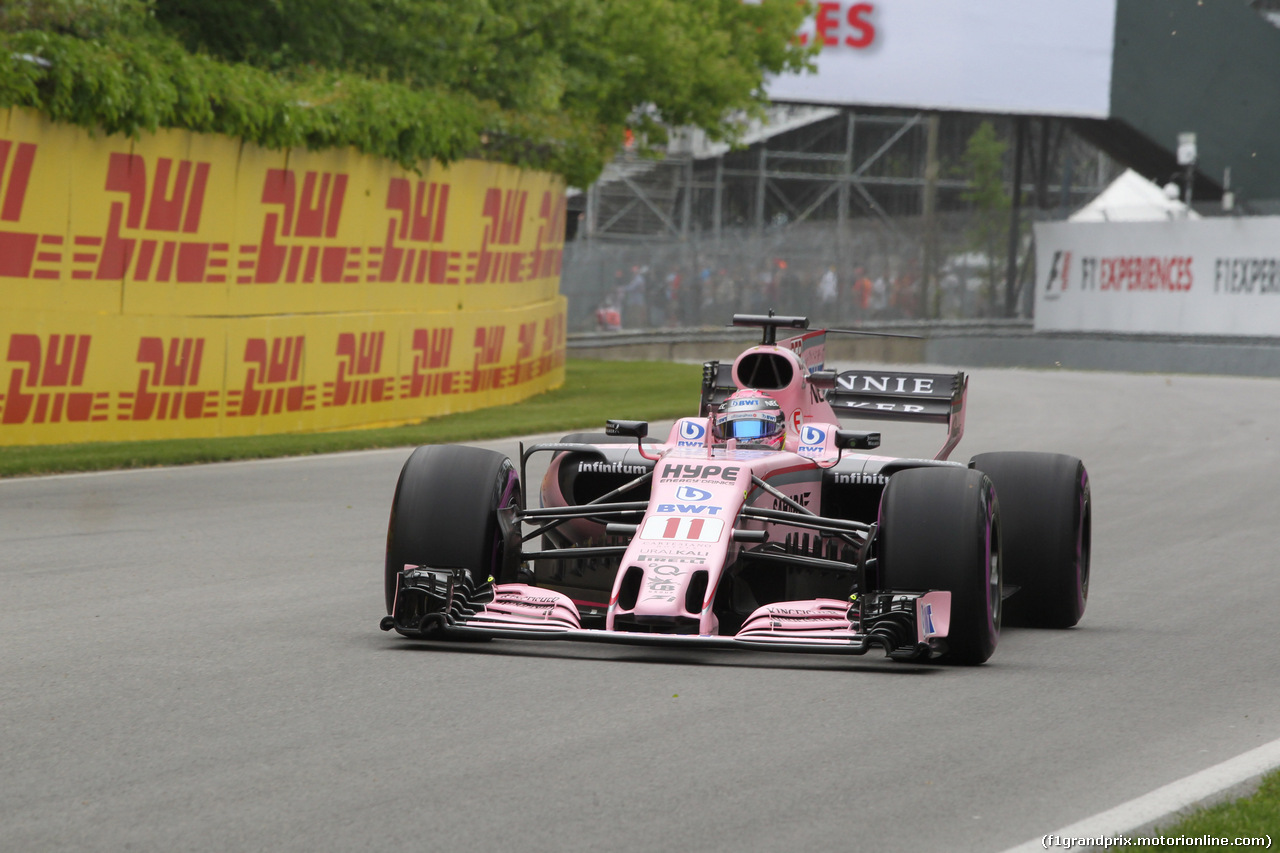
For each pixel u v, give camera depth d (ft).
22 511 129.29
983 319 490.08
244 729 60.44
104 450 169.99
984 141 586.86
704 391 92.48
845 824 49.80
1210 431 227.81
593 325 447.42
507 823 49.26
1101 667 76.02
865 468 85.97
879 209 554.46
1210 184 455.63
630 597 74.23
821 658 76.07
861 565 73.67
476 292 263.29
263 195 202.49
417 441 200.23
